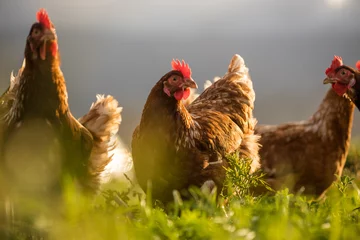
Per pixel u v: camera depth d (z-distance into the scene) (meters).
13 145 8.41
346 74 11.97
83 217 7.05
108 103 10.42
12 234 6.90
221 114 10.79
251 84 11.98
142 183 9.83
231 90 11.55
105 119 10.22
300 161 12.50
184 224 7.01
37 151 8.38
